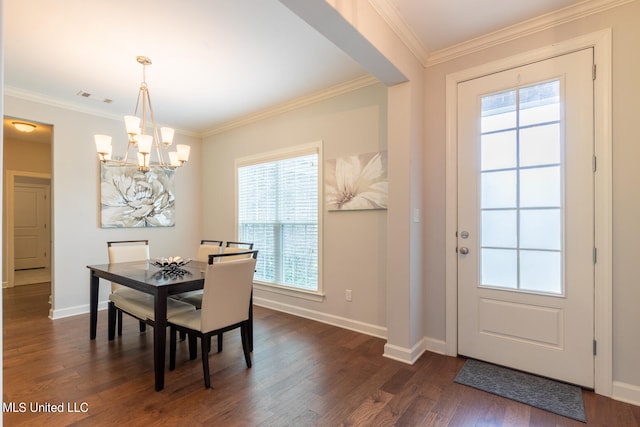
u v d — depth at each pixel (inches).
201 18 92.8
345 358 109.4
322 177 145.3
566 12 90.4
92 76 128.6
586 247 89.6
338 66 121.4
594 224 88.6
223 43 105.7
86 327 139.2
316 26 77.4
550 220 94.8
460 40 105.0
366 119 131.6
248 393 89.1
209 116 176.7
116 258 139.3
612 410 81.0
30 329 136.6
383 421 77.8
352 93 135.8
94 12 89.7
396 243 109.3
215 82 134.2
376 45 87.0
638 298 83.4
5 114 139.6
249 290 105.4
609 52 86.2
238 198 186.5
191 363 106.3
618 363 85.7
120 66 120.5
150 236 186.4
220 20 93.8
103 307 166.4
